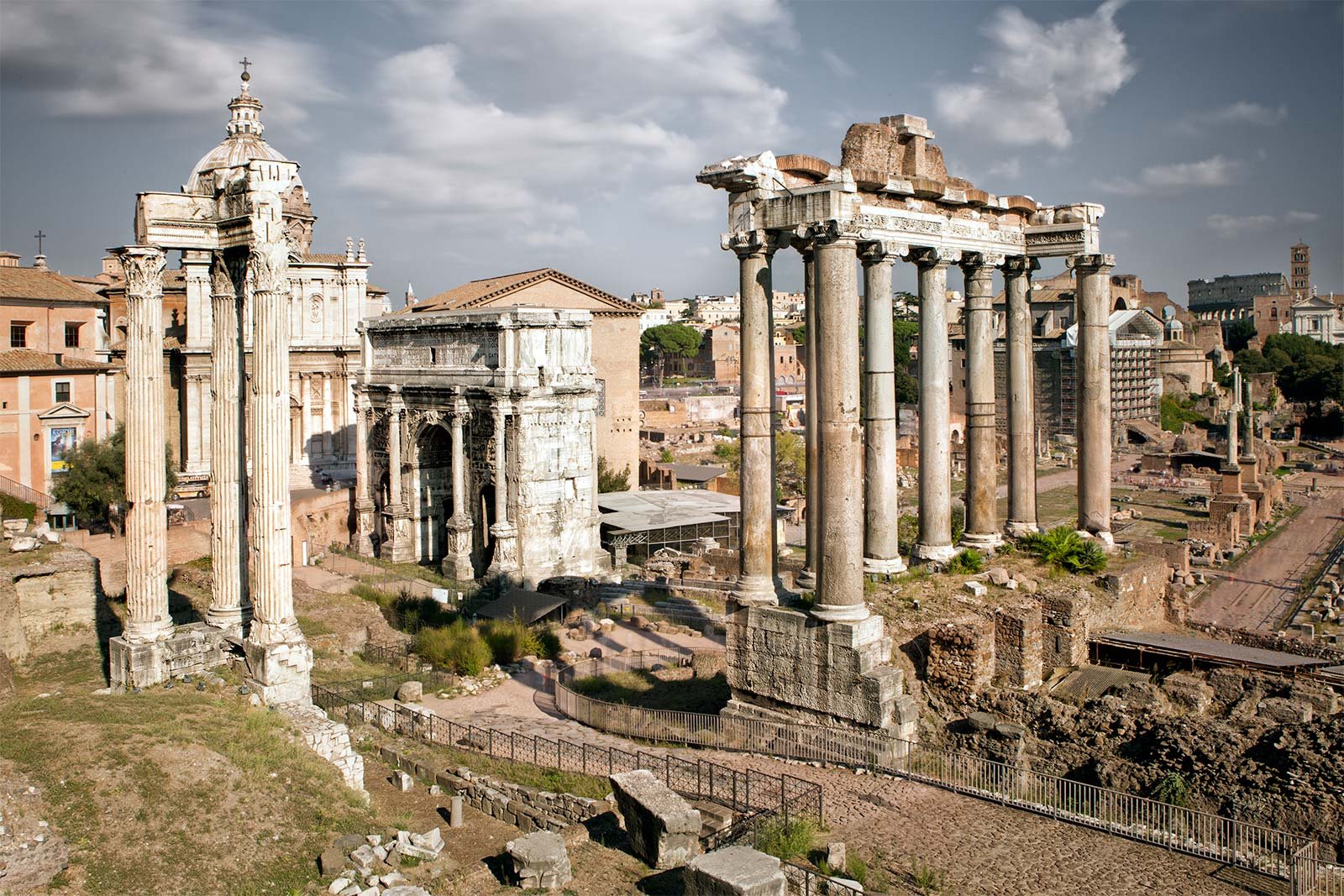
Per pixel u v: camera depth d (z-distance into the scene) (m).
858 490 31.48
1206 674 33.72
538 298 124.25
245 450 37.66
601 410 130.38
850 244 31.12
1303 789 24.98
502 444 77.94
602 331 130.00
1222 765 26.56
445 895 22.56
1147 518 119.38
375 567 78.62
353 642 51.16
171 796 24.81
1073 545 40.56
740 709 33.47
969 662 32.00
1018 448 43.66
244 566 36.38
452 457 84.62
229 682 33.00
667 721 35.28
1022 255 42.78
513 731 37.38
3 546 44.53
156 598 33.69
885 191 35.47
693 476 129.88
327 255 108.94
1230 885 22.56
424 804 29.02
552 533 79.62
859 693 30.45
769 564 34.25
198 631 34.47
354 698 40.34
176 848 23.30
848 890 21.56
